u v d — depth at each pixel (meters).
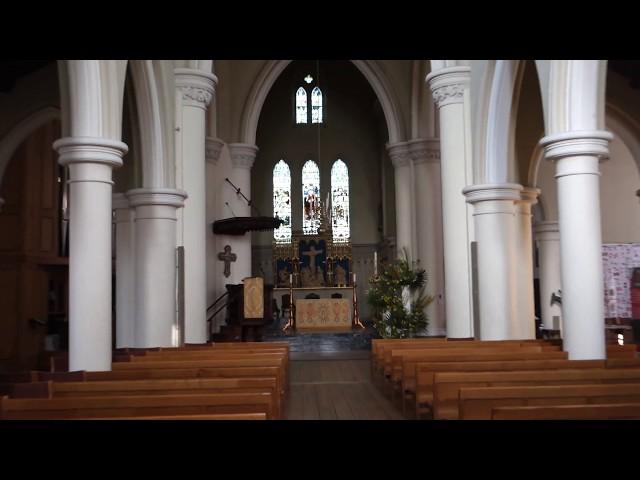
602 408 4.71
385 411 9.60
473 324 13.38
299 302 22.66
